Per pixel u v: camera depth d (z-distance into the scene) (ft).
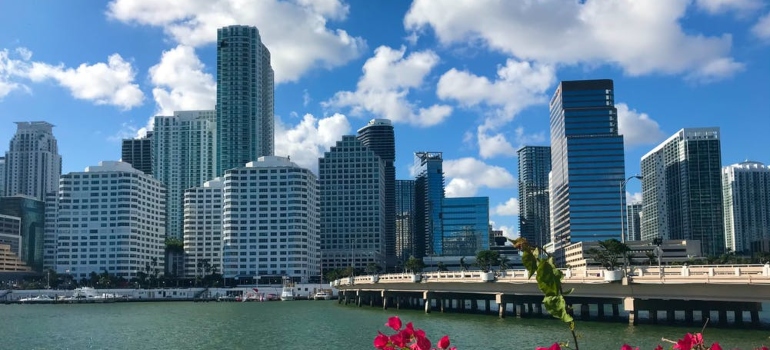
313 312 500.33
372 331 317.83
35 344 298.15
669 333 253.24
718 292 244.83
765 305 517.96
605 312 395.75
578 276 291.99
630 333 255.50
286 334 317.63
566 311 32.71
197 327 381.40
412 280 418.51
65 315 545.03
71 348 280.51
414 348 33.71
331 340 282.15
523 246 33.99
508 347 228.84
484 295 418.92
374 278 487.61
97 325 415.44
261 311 547.49
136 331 361.51
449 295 433.07
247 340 295.07
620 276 275.39
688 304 288.71
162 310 608.19
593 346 219.61
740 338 230.68
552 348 37.22
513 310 434.30
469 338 258.16
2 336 340.18
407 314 417.28
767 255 633.61
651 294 268.82
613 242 437.99
